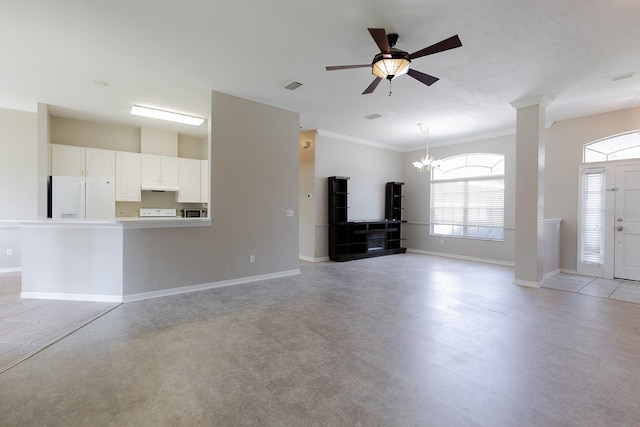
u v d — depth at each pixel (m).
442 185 8.00
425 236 8.30
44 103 4.93
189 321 3.27
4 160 5.23
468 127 6.50
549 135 5.92
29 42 3.15
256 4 2.55
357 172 7.73
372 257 7.55
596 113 5.36
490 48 3.21
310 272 5.76
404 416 1.80
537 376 2.23
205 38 3.08
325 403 1.92
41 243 3.95
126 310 3.59
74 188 5.20
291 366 2.36
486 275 5.57
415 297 4.19
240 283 4.85
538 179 4.64
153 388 2.06
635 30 2.86
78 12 2.65
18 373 2.22
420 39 3.08
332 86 4.30
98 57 3.47
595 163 5.39
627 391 2.05
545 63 3.55
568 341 2.81
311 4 2.54
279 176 5.25
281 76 3.99
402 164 8.86
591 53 3.31
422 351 2.62
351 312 3.58
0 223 5.20
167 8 2.60
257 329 3.07
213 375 2.22
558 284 4.88
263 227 5.09
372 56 3.45
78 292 3.93
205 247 4.52
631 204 5.09
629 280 5.11
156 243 4.13
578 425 1.72
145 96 4.65
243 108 4.79
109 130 6.02
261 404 1.90
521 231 4.82
